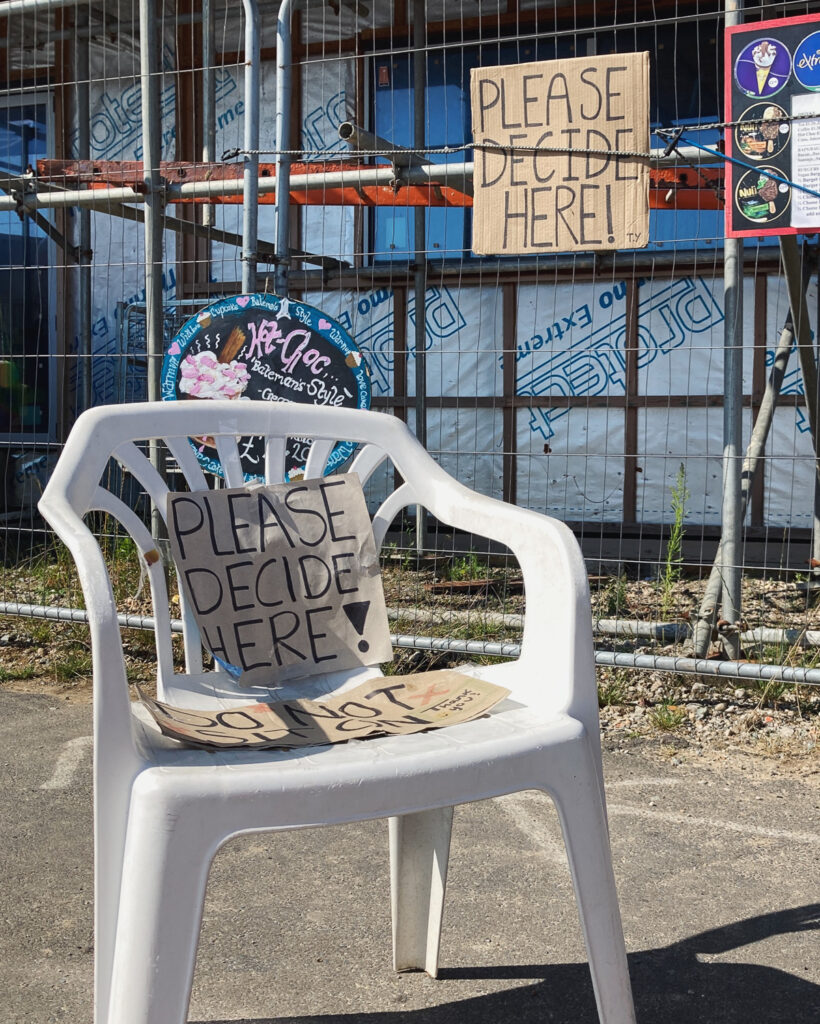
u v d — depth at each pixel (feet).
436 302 22.79
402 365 23.24
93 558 4.25
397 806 4.16
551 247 11.36
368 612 5.95
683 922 6.91
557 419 22.08
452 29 23.45
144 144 15.21
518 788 4.39
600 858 4.54
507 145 11.46
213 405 5.91
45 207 16.98
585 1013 5.86
